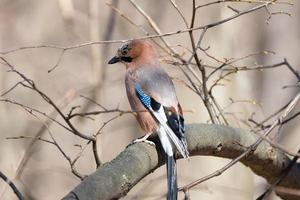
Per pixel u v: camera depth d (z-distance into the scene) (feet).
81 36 48.88
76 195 22.85
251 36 63.05
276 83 66.74
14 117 54.34
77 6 62.80
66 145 57.93
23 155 29.84
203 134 29.25
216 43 52.54
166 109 31.91
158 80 33.24
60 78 59.26
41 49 63.26
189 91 51.29
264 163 30.07
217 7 53.31
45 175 59.62
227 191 49.16
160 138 30.53
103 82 43.88
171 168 28.96
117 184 24.36
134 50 34.37
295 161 30.17
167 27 57.98
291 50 68.49
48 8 66.39
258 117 48.98
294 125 56.24
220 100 47.93
